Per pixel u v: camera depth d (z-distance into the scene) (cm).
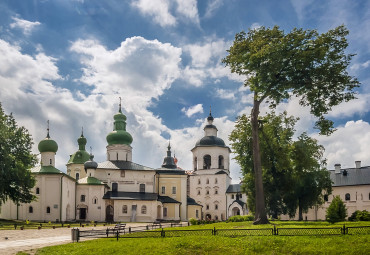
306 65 3384
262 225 3222
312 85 3469
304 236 2208
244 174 5256
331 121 3675
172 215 8356
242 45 3638
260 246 2047
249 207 5528
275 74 3462
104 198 7569
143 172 8412
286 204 5512
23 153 5966
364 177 8262
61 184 6600
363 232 2203
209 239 2303
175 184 8825
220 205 10269
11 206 6469
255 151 3653
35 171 6662
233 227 3206
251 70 3534
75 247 2298
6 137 5366
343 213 3638
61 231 4044
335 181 8575
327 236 2172
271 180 5094
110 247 2220
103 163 8431
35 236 3359
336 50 3478
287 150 4847
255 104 3722
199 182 10550
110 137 8788
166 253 2047
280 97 3666
